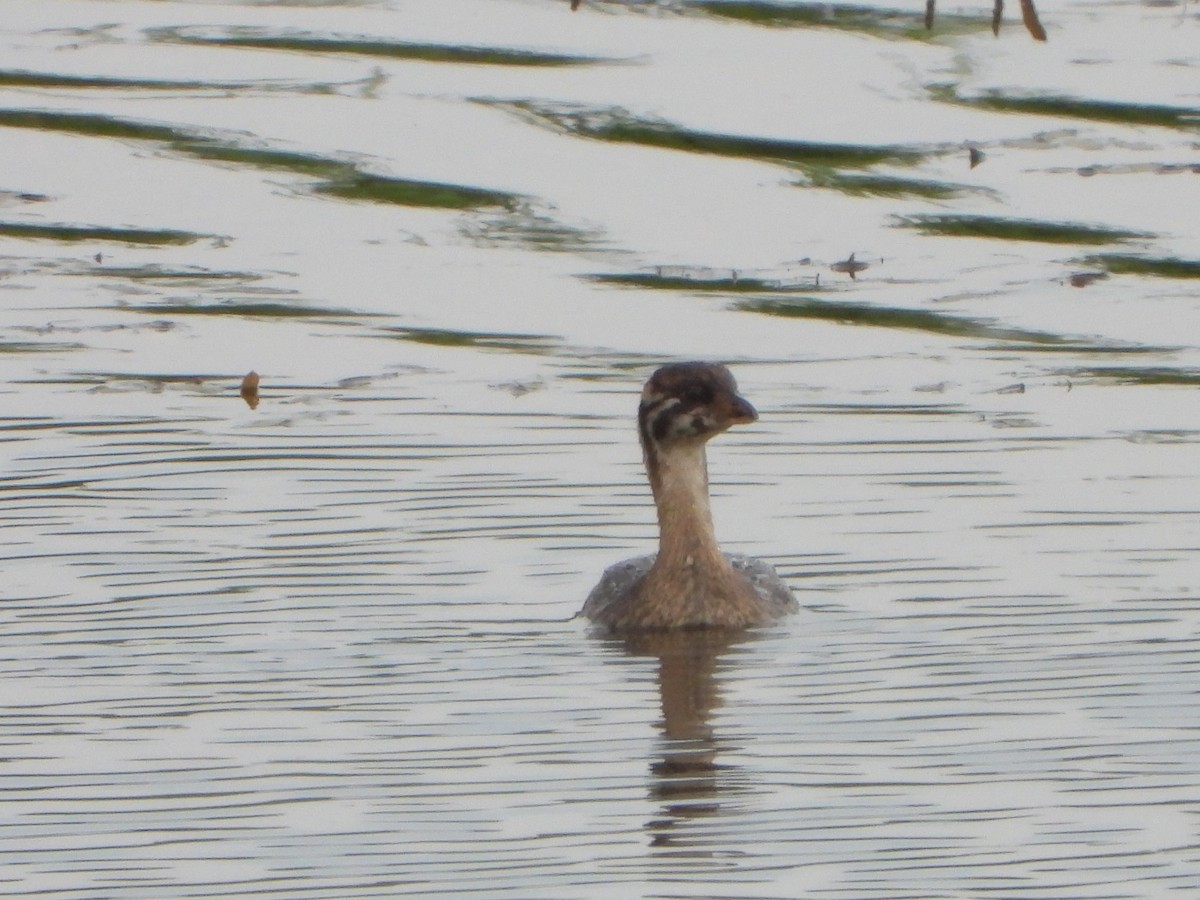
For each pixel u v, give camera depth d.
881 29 32.88
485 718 13.52
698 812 12.08
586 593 15.91
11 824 12.04
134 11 34.53
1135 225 26.31
